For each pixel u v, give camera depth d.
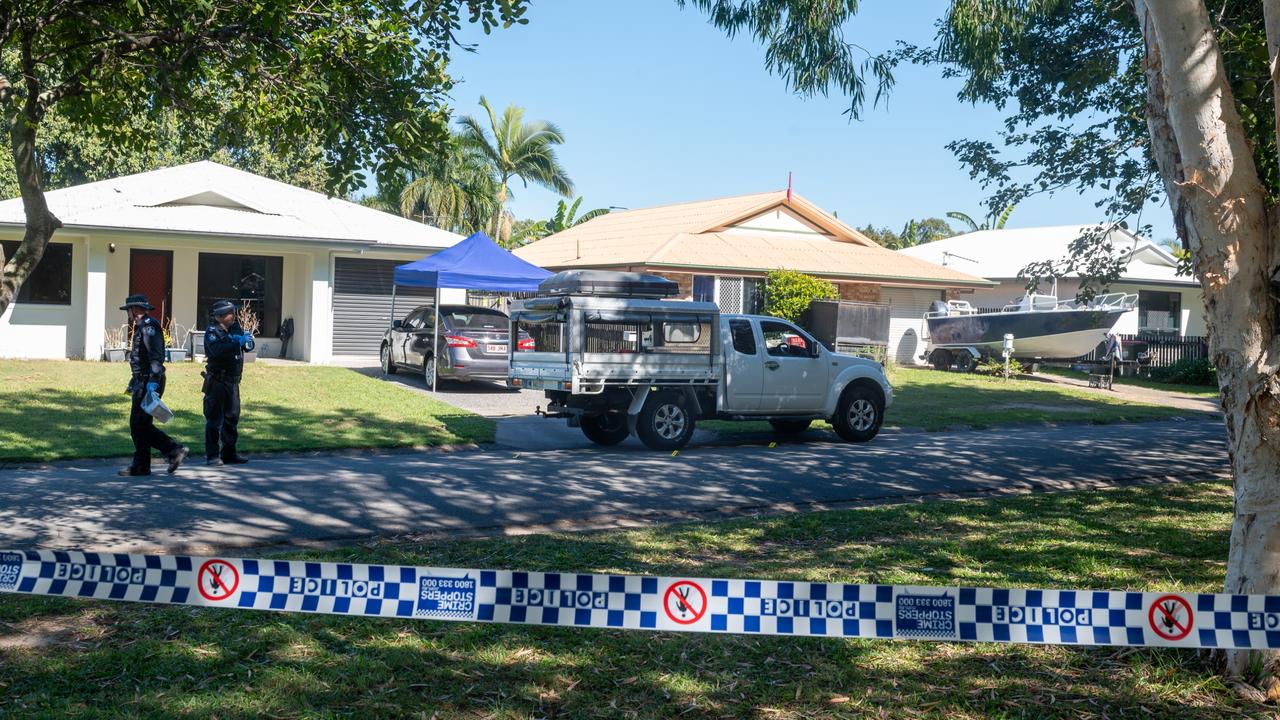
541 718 4.39
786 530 8.38
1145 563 7.29
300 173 38.03
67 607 5.75
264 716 4.32
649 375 13.58
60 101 8.73
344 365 23.52
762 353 14.39
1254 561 4.73
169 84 8.95
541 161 48.03
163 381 10.48
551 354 13.65
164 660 4.93
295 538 7.95
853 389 15.13
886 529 8.52
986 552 7.61
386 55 7.96
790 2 10.15
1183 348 31.42
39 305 22.28
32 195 7.73
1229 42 8.37
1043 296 30.42
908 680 4.91
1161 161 5.17
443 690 4.68
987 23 10.10
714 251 28.94
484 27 8.12
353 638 5.35
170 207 23.28
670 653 5.22
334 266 24.44
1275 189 8.52
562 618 4.47
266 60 8.36
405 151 8.43
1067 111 11.12
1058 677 4.93
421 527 8.47
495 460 12.47
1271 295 4.70
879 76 10.55
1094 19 10.76
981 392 23.75
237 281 25.02
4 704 4.37
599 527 8.79
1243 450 4.80
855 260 31.09
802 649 5.32
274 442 12.97
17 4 7.81
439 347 19.64
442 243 24.73
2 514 8.40
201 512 8.73
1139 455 14.11
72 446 12.17
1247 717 4.45
